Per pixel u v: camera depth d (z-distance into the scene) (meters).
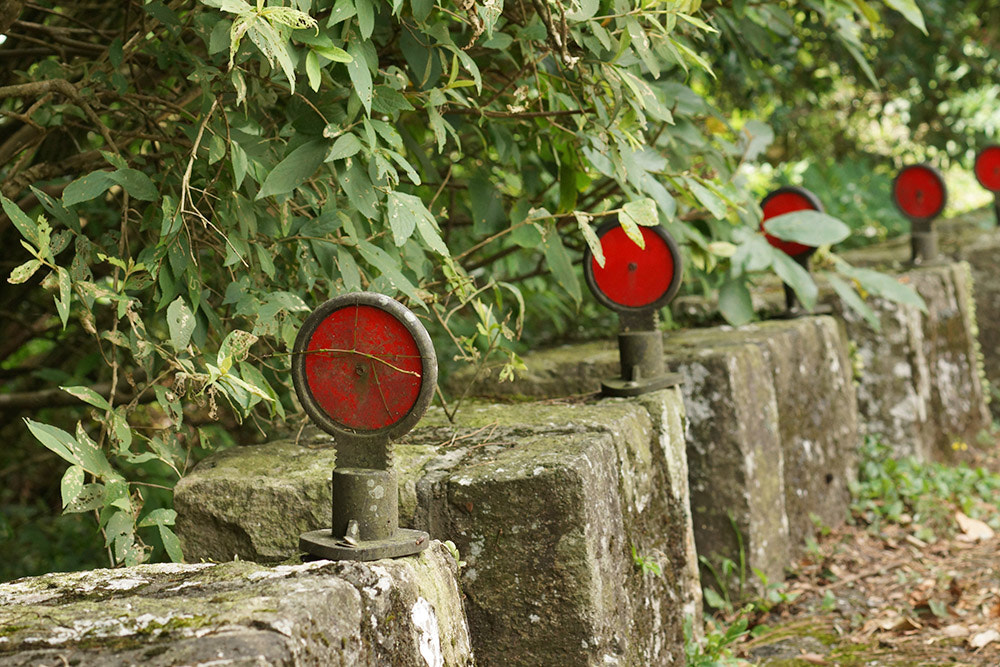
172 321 1.98
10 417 3.86
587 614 2.03
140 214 2.42
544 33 2.35
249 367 2.14
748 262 3.20
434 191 3.19
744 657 3.05
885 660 2.99
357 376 1.75
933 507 4.22
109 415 2.03
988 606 3.36
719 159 3.27
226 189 2.22
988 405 6.17
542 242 2.55
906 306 4.60
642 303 2.84
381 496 1.75
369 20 1.94
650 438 2.70
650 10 2.36
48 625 1.32
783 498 3.61
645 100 2.43
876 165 8.11
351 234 2.24
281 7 1.69
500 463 2.13
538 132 2.68
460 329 4.07
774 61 5.32
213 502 2.20
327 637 1.37
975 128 7.37
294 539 2.17
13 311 3.71
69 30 2.74
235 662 1.21
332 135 2.03
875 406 4.61
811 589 3.55
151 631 1.29
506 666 2.06
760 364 3.53
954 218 7.22
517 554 2.06
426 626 1.64
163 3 2.30
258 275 2.33
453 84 2.23
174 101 2.61
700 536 3.32
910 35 6.63
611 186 3.36
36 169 2.54
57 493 4.74
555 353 3.67
